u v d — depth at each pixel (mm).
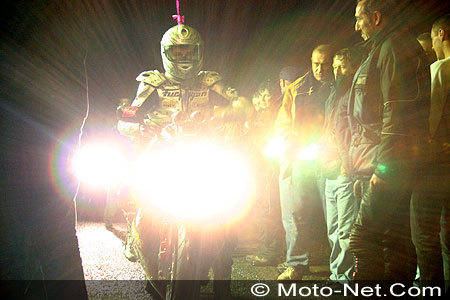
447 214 3805
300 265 5145
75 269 2855
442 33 4008
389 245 3307
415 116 3324
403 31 3441
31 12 2535
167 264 4125
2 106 2463
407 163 3293
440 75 3744
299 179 5129
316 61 5102
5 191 2469
